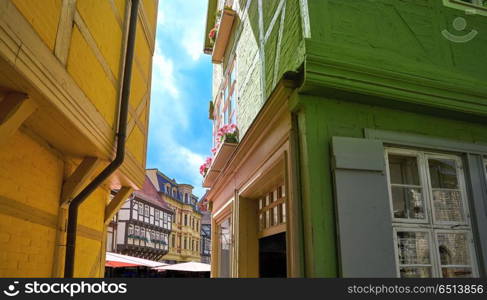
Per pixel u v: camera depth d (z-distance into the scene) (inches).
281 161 163.8
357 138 136.2
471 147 152.6
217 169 299.0
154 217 1396.4
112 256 528.1
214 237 340.8
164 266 651.5
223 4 369.7
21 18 96.3
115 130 181.9
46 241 156.4
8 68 94.4
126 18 198.4
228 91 321.1
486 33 176.4
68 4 126.4
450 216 143.8
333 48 138.6
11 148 126.6
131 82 208.1
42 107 117.8
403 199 141.3
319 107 140.2
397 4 163.8
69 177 170.4
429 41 163.6
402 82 142.3
